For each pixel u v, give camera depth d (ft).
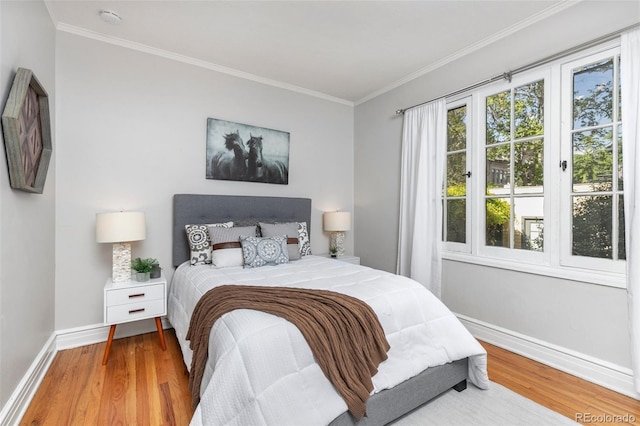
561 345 7.30
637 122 5.96
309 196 12.94
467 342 6.15
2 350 4.93
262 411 4.04
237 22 8.10
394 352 5.47
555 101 7.51
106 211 8.84
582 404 5.96
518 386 6.57
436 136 10.02
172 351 8.14
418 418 5.55
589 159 7.01
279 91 12.09
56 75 8.18
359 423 4.78
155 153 9.59
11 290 5.29
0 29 4.85
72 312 8.39
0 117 4.91
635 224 5.91
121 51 9.07
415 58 10.02
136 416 5.49
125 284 7.79
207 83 10.50
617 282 6.42
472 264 9.20
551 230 7.59
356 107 14.05
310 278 7.24
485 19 7.90
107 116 8.86
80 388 6.36
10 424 5.07
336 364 4.68
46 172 6.84
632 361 5.96
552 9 7.44
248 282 6.90
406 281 6.81
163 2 7.30
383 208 12.60
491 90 8.87
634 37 6.09
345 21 8.03
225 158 10.78
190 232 9.30
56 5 7.40
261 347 4.33
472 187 9.36
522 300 8.05
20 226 5.71
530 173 8.07
